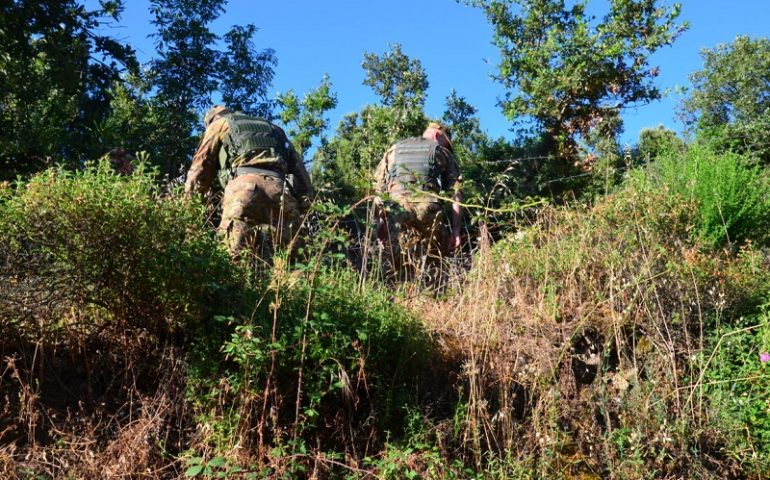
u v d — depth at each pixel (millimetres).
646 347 4191
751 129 16328
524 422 3723
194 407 3396
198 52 18516
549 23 19172
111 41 14969
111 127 15289
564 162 17016
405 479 3225
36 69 14055
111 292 3529
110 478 3086
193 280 3523
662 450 3570
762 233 6004
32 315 3402
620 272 4344
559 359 3900
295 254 4773
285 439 3328
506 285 4672
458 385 3828
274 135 5281
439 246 5777
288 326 3473
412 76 20469
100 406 3408
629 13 18281
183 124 18234
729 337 4262
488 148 17641
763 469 3621
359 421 3488
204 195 5141
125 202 3438
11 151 12617
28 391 3283
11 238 3346
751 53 24656
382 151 13359
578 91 18078
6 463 3027
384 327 3654
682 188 5988
